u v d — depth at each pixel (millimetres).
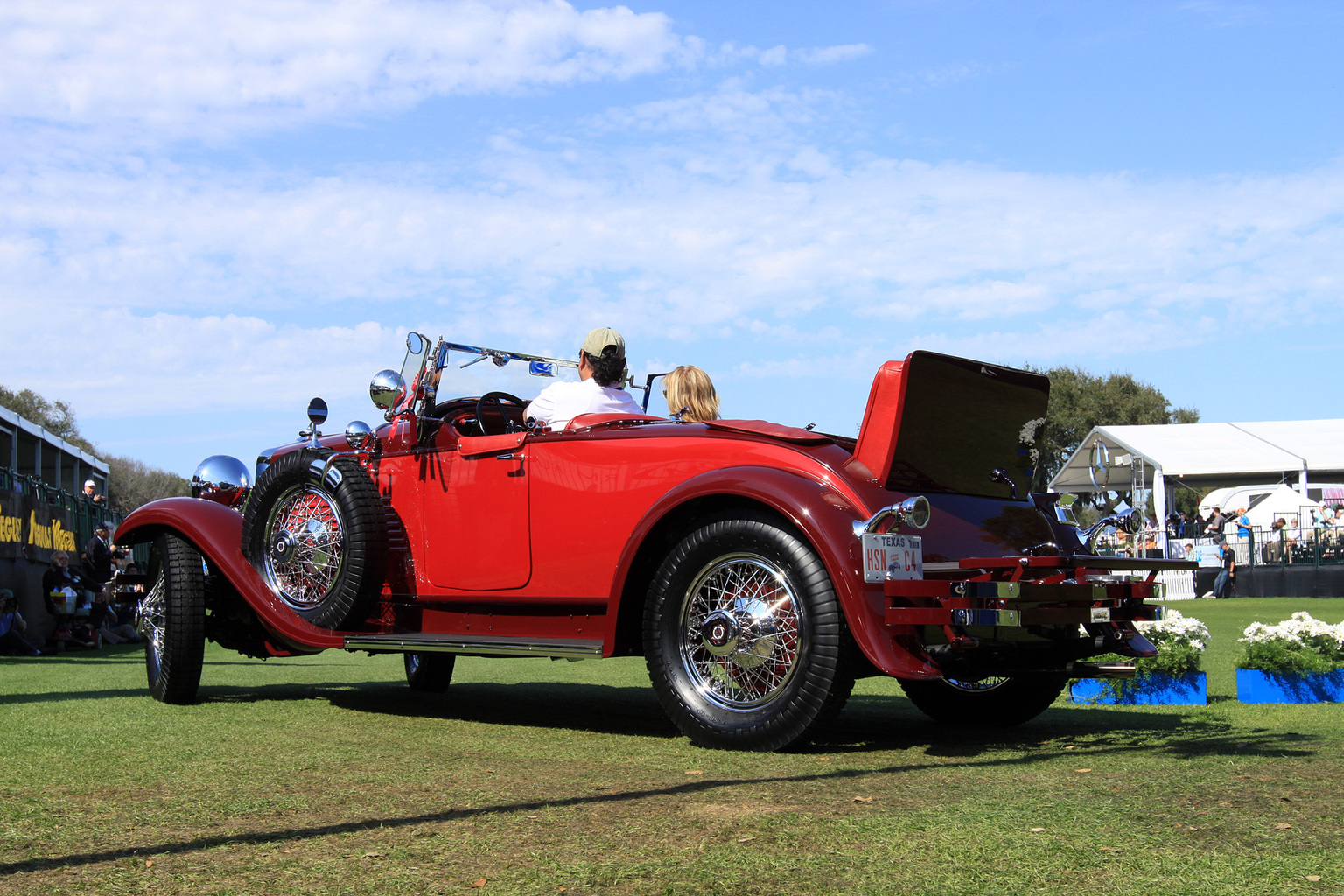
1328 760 3199
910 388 3562
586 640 3932
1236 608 16328
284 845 2174
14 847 2180
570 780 2881
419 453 4555
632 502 3875
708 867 1981
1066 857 2041
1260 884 1868
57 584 11438
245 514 4828
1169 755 3320
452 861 2045
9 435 14820
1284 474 24172
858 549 3318
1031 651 3953
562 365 5383
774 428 3760
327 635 4492
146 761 3195
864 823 2309
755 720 3393
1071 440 52750
